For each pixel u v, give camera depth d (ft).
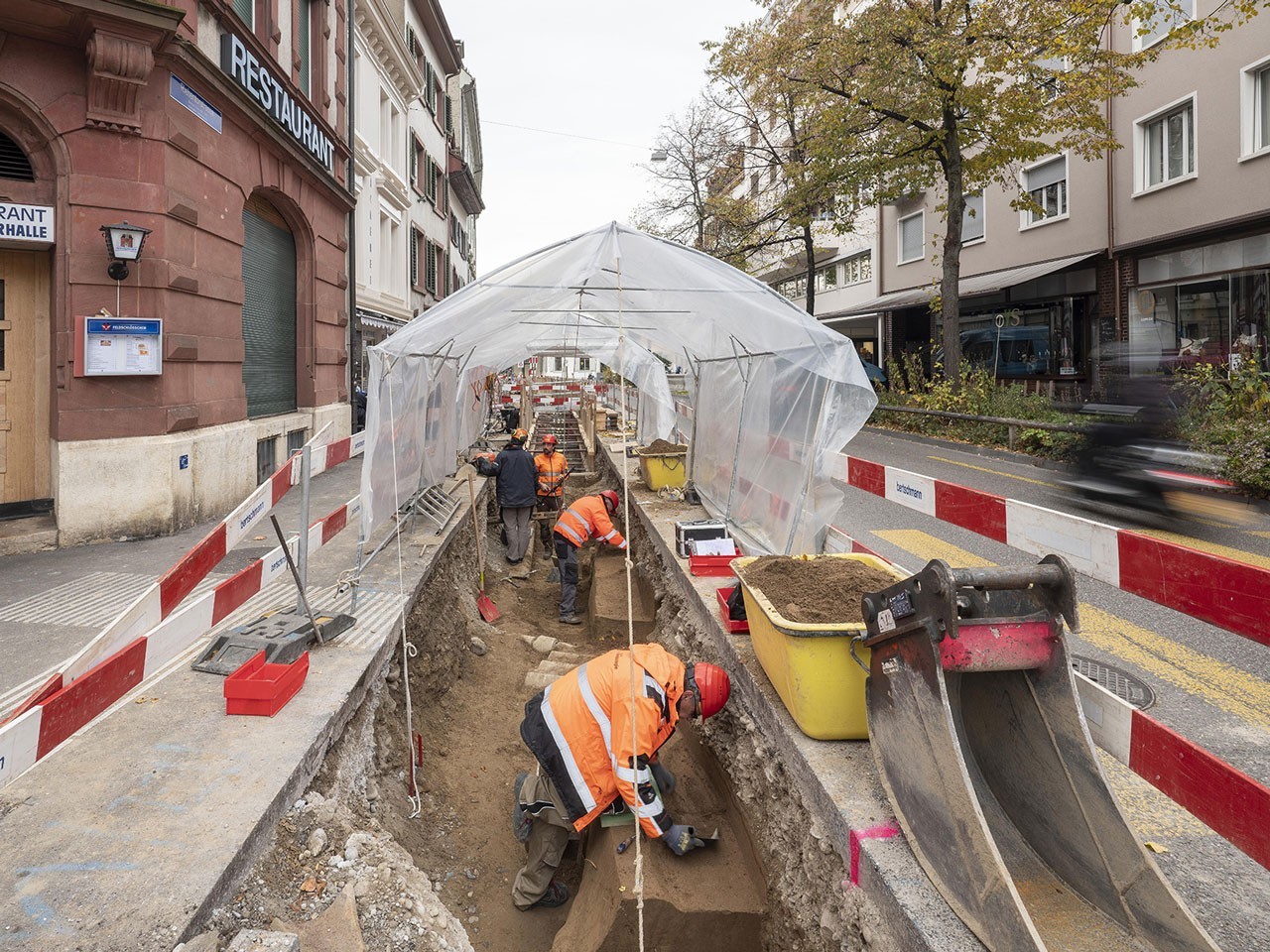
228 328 29.45
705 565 18.40
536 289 17.84
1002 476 37.42
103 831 8.60
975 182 56.24
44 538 22.62
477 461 36.22
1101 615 18.62
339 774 11.72
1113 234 56.03
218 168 28.43
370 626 16.05
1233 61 46.26
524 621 29.43
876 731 8.48
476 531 30.27
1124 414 27.55
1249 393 34.04
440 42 86.22
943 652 7.32
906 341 86.38
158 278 24.35
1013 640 7.43
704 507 27.96
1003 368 70.33
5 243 22.63
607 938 11.45
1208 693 13.89
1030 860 7.73
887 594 8.21
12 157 22.91
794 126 72.74
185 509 25.40
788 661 10.14
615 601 27.09
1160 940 6.51
